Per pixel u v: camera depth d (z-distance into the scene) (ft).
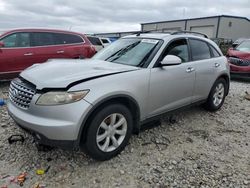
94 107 11.10
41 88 11.05
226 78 20.08
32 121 10.87
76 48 29.86
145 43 15.29
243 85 32.55
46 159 12.26
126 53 15.15
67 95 10.74
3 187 10.33
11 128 15.34
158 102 14.20
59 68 12.79
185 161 12.66
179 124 17.10
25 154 12.62
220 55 19.69
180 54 15.89
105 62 14.52
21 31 26.78
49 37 28.35
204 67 17.30
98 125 11.44
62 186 10.53
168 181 11.07
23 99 11.67
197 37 17.88
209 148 14.10
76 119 10.69
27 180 10.82
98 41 51.47
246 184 11.09
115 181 10.97
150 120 14.24
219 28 144.25
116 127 12.32
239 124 17.80
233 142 14.98
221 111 20.21
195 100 17.25
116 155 12.69
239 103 22.86
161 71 14.03
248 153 13.78
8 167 11.62
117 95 11.85
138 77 12.93
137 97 12.84
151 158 12.76
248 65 34.42
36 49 27.30
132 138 14.66
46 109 10.73
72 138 10.77
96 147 11.61
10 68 26.11
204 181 11.15
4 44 25.79
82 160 12.32
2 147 13.20
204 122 17.74
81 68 12.82
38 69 13.01
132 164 12.19
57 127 10.54
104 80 11.73
